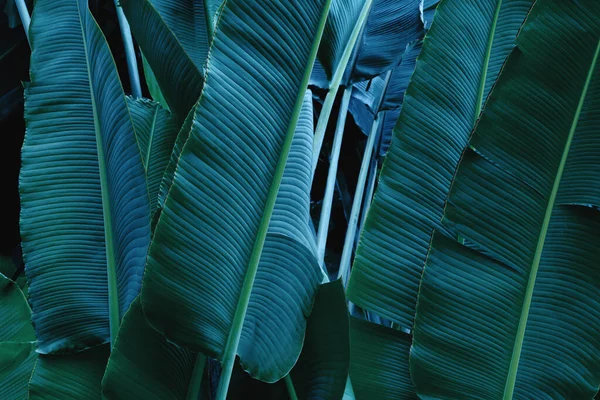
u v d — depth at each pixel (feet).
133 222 6.89
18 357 7.57
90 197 7.06
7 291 7.95
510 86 6.45
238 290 6.28
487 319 6.63
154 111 8.15
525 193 6.53
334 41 7.04
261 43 6.15
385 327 7.17
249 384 6.97
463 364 6.64
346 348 6.61
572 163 6.48
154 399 6.49
